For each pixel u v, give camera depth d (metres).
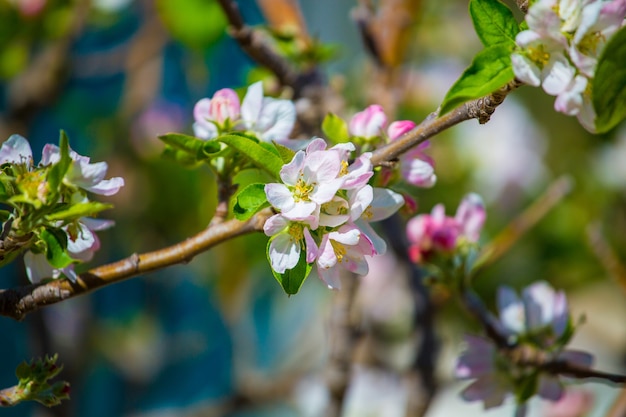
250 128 0.97
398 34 1.38
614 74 0.82
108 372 1.74
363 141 0.95
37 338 1.38
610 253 1.22
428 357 1.26
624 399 1.13
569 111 0.84
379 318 1.63
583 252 1.66
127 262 0.90
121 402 1.73
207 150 0.93
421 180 0.94
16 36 1.55
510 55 0.84
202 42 1.49
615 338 1.72
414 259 1.08
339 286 0.87
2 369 1.72
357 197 0.86
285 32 1.25
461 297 1.07
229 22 1.20
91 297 1.60
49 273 0.91
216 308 1.75
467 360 1.07
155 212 1.73
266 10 1.31
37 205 0.86
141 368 1.74
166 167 1.73
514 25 0.86
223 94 0.96
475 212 1.09
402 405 1.62
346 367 1.27
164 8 1.47
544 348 1.07
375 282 1.65
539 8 0.83
